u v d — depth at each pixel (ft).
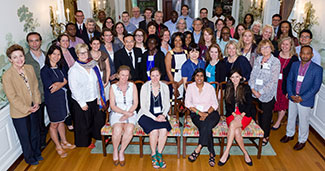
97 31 18.42
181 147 13.10
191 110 11.90
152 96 11.81
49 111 11.73
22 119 10.81
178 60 13.88
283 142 13.48
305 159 12.07
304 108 12.04
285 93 13.06
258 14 25.49
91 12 24.89
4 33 11.34
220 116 12.92
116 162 11.67
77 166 11.71
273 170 11.27
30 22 13.84
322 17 14.29
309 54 11.15
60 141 13.82
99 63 13.20
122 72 11.22
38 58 12.32
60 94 11.72
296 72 12.02
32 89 11.07
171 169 11.37
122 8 36.96
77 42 15.71
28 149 11.44
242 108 11.55
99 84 12.34
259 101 12.58
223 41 16.06
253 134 11.40
